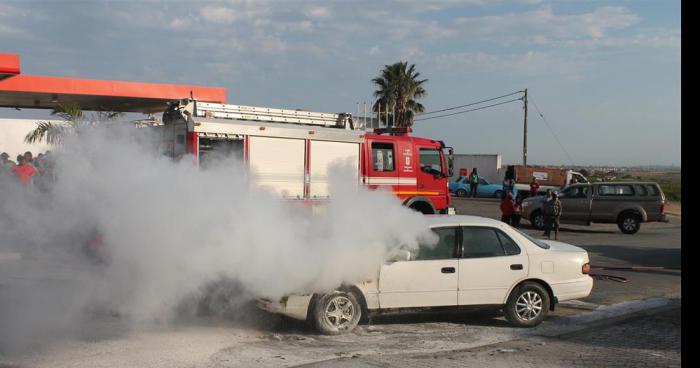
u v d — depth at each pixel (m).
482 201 37.28
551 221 19.56
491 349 7.37
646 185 22.59
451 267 8.12
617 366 6.71
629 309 9.76
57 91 21.58
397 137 14.89
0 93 21.69
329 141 13.23
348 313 7.86
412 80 47.06
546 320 8.95
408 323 8.62
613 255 16.59
